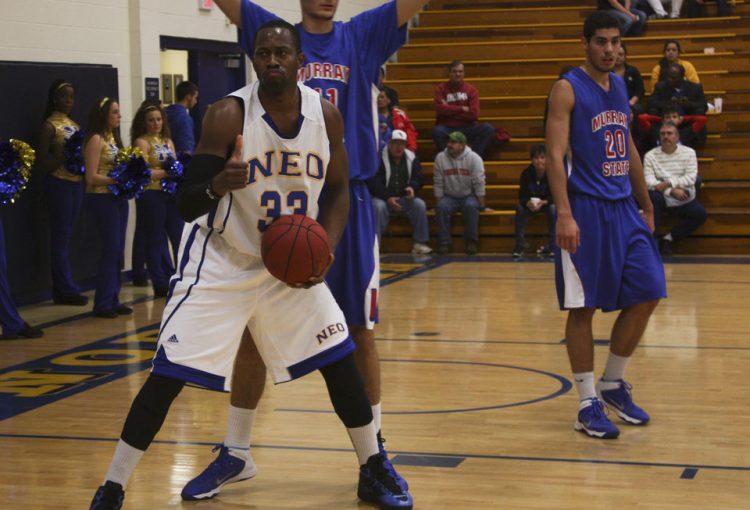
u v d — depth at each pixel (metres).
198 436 5.50
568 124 5.39
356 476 4.81
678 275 11.50
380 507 4.34
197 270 4.03
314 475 4.83
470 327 8.68
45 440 5.48
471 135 14.77
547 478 4.74
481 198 13.71
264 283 4.07
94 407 6.18
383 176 13.68
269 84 3.86
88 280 10.92
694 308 9.41
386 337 8.30
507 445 5.29
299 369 4.12
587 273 5.39
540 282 11.15
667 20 16.62
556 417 5.85
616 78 5.54
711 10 17.48
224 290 4.01
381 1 17.62
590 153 5.41
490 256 13.52
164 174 10.30
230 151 3.99
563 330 8.51
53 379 6.95
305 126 3.99
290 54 3.88
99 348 8.03
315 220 4.07
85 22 10.76
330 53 4.53
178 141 11.34
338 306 4.44
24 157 8.23
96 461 5.09
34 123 9.80
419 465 4.96
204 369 3.96
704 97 14.27
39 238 10.02
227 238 4.02
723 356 7.44
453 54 17.06
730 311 9.23
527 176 13.29
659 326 8.59
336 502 4.45
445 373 7.01
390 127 14.18
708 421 5.73
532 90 16.03
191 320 3.97
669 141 12.99
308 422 5.75
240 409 4.56
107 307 9.37
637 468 4.88
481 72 16.58
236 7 4.61
